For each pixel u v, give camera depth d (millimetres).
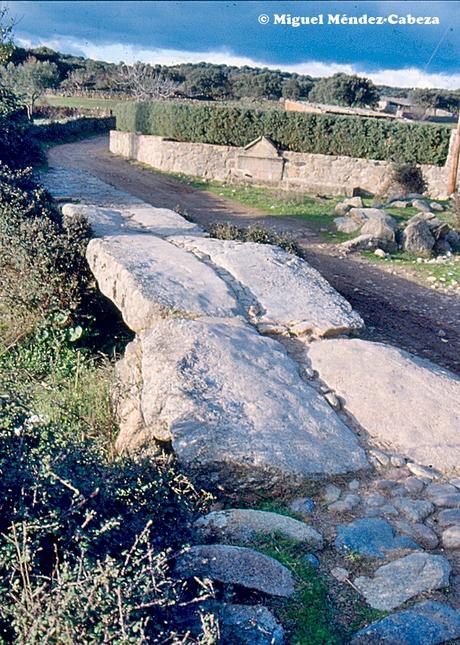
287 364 5574
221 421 4531
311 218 17328
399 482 4355
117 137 31625
